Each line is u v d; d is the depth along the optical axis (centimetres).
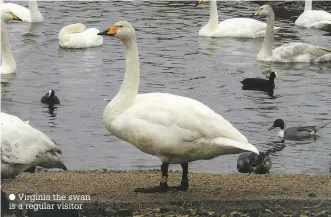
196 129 1180
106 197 1215
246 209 1195
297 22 3591
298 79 2606
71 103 2197
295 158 1747
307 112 2164
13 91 2327
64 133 1900
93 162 1659
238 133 1196
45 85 2406
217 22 3359
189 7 3862
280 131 1947
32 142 1231
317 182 1312
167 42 3056
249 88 2430
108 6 3809
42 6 3822
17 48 2947
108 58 2833
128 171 1441
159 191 1241
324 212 1173
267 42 2945
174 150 1192
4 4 3591
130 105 1241
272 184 1296
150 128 1188
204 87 2414
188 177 1337
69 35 3012
